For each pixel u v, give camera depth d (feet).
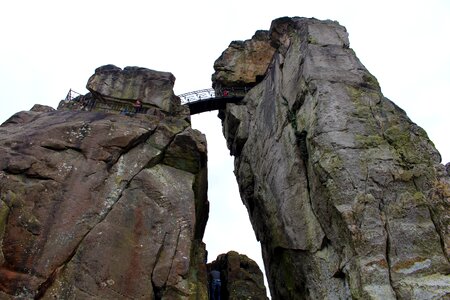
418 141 62.80
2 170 51.42
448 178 58.03
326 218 60.08
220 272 82.84
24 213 48.70
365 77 72.08
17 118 63.21
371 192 56.54
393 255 51.90
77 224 49.70
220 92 108.17
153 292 47.98
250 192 91.20
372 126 64.13
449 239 52.37
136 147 60.13
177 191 57.11
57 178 52.90
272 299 82.74
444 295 46.34
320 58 74.64
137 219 52.65
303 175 68.85
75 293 45.11
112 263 48.19
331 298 56.70
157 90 76.79
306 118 70.08
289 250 68.03
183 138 63.05
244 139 96.43
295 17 91.56
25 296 43.45
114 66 79.82
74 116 63.67
